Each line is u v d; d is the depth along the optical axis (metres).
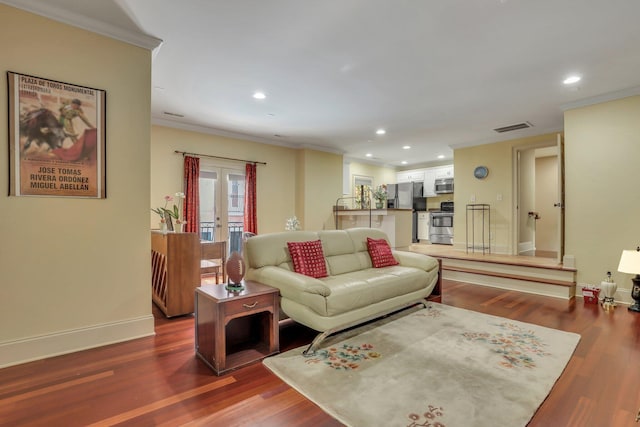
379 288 2.88
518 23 2.38
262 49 2.79
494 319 3.19
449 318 3.22
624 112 3.70
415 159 8.41
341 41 2.65
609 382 1.99
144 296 2.73
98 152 2.49
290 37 2.60
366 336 2.74
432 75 3.29
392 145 6.70
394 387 1.93
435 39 2.61
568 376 2.06
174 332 2.83
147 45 2.67
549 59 2.95
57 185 2.34
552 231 7.12
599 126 3.88
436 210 8.52
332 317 2.51
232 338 2.53
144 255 2.72
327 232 3.52
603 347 2.51
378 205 7.09
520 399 1.79
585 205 3.99
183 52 2.85
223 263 4.35
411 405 1.74
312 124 5.12
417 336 2.74
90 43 2.45
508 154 5.96
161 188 4.98
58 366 2.17
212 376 2.06
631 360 2.28
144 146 2.71
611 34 2.53
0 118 2.14
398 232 5.91
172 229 3.99
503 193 6.01
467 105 4.20
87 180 2.45
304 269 2.96
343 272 3.38
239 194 5.92
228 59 2.97
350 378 2.04
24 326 2.23
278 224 6.43
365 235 3.87
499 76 3.32
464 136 5.84
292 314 2.54
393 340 2.65
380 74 3.28
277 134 5.81
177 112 4.54
